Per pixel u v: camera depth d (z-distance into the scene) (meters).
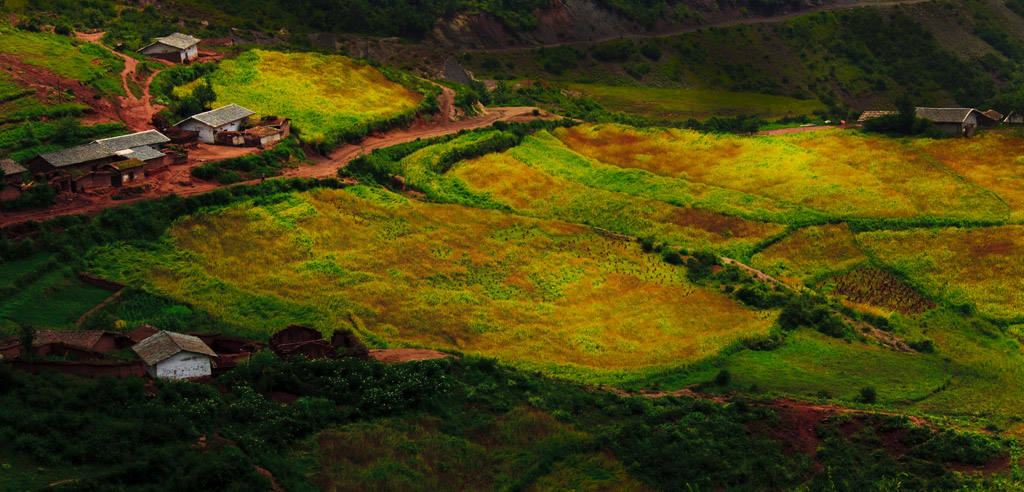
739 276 107.50
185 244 101.69
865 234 122.44
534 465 61.97
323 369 69.88
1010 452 64.44
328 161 131.00
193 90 137.25
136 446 54.09
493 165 136.62
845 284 112.62
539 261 108.38
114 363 63.31
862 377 85.12
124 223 100.56
